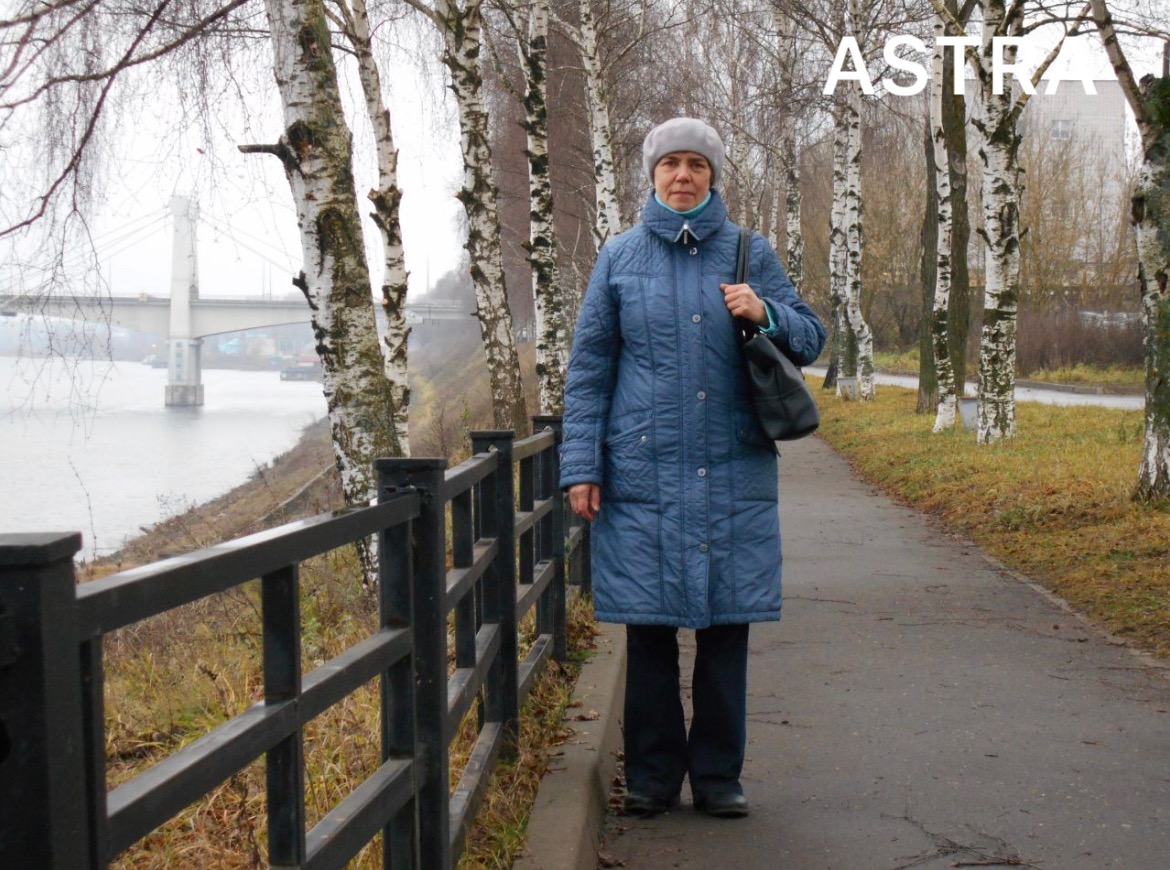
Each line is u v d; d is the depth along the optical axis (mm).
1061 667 6734
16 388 8914
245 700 5430
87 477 26469
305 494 17047
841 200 36500
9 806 1393
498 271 16797
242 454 32438
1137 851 4137
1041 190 50969
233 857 3537
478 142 16266
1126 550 9680
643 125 36469
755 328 4121
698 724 4449
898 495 15844
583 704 5391
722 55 35406
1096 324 47844
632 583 4133
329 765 3930
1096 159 54094
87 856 1476
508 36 26125
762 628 7863
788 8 27875
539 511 5496
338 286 8055
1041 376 46812
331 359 8133
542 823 3971
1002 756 5152
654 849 4168
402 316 13164
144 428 40781
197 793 1777
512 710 4609
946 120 24359
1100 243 51312
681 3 29391
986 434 17859
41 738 1394
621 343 4230
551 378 18984
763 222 50781
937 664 6820
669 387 4109
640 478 4125
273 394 78312
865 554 11055
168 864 3580
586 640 6684
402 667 3023
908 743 5352
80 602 1467
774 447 4246
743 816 4453
